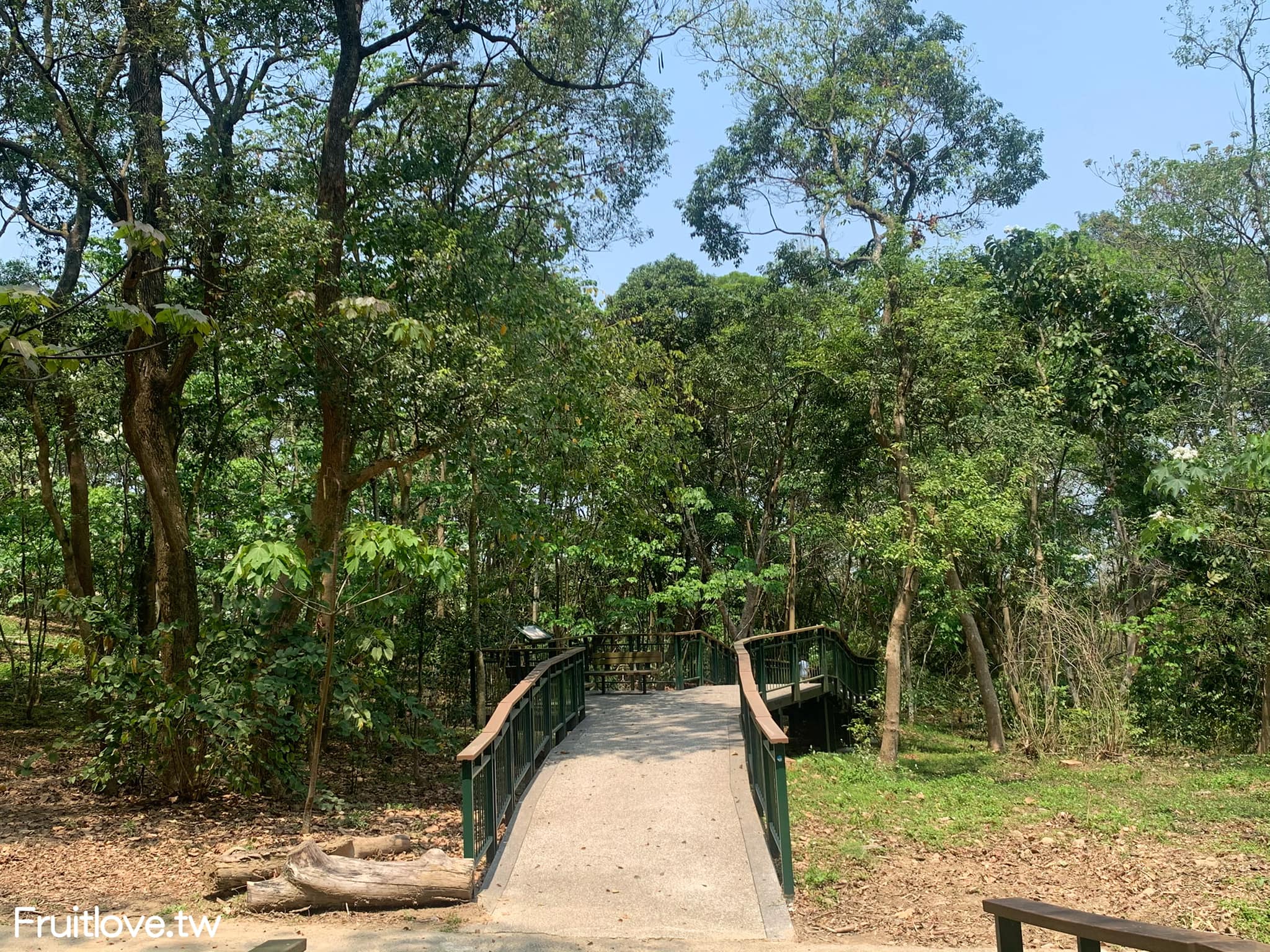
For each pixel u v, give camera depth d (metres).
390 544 7.64
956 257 13.63
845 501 16.73
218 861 6.38
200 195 10.08
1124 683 15.62
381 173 11.77
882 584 18.50
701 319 25.22
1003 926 3.58
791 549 24.44
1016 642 15.45
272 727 8.77
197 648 8.77
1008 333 15.82
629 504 15.33
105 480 18.02
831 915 6.27
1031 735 14.60
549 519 13.47
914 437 14.09
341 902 6.00
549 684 10.78
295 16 11.61
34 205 12.99
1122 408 16.83
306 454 17.14
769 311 22.61
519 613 20.48
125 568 16.52
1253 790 10.99
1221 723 15.02
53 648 13.21
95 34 10.28
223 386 14.50
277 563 7.27
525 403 11.29
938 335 12.79
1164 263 18.55
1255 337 17.95
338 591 9.27
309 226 9.98
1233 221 17.52
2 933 5.43
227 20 11.32
